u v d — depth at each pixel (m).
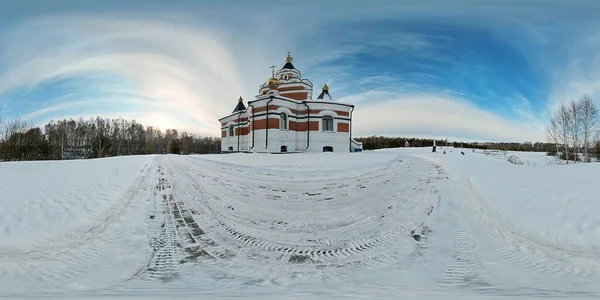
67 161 14.30
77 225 5.89
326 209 7.69
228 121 33.44
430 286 3.92
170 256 4.95
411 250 5.29
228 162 16.50
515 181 8.91
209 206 7.80
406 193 9.26
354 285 3.96
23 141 33.38
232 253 5.08
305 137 26.70
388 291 3.73
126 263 4.67
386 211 7.50
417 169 13.88
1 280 4.05
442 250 5.30
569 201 6.62
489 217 6.86
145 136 67.56
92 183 9.21
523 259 4.92
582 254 4.82
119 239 5.57
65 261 4.67
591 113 30.72
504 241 5.65
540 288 3.85
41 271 4.35
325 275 4.31
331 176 12.23
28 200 6.95
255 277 4.22
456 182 10.71
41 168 11.11
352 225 6.53
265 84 30.30
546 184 8.09
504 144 69.25
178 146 61.19
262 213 7.32
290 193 9.34
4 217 5.88
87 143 44.44
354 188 10.03
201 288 3.82
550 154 38.53
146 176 11.58
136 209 7.34
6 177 8.98
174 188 9.74
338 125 27.42
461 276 4.30
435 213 7.34
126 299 3.41
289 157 18.72
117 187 9.04
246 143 30.30
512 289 3.81
